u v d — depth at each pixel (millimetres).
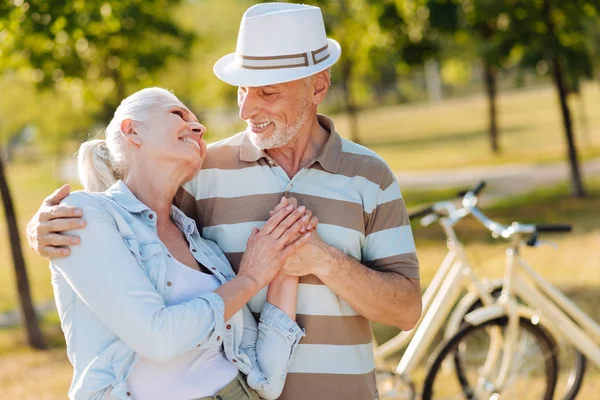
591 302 6988
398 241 2895
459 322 4773
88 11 8148
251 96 2754
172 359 2438
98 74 11703
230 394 2553
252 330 2779
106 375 2398
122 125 2604
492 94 22422
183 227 2719
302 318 2799
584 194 14125
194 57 18281
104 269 2357
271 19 2713
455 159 23016
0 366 7637
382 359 4652
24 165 45969
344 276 2723
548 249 9602
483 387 4488
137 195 2617
